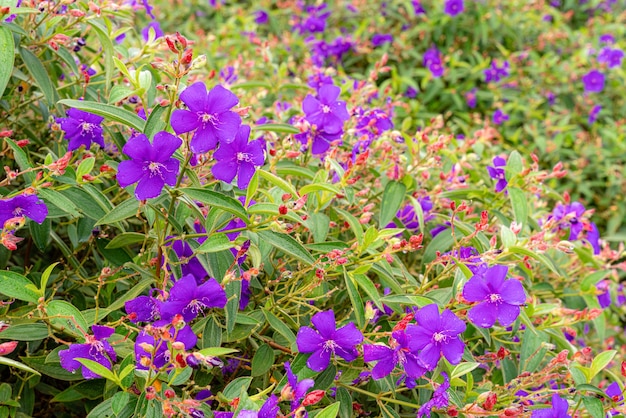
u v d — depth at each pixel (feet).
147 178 3.39
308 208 4.01
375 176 4.83
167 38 3.39
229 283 3.56
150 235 3.77
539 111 8.74
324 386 3.61
